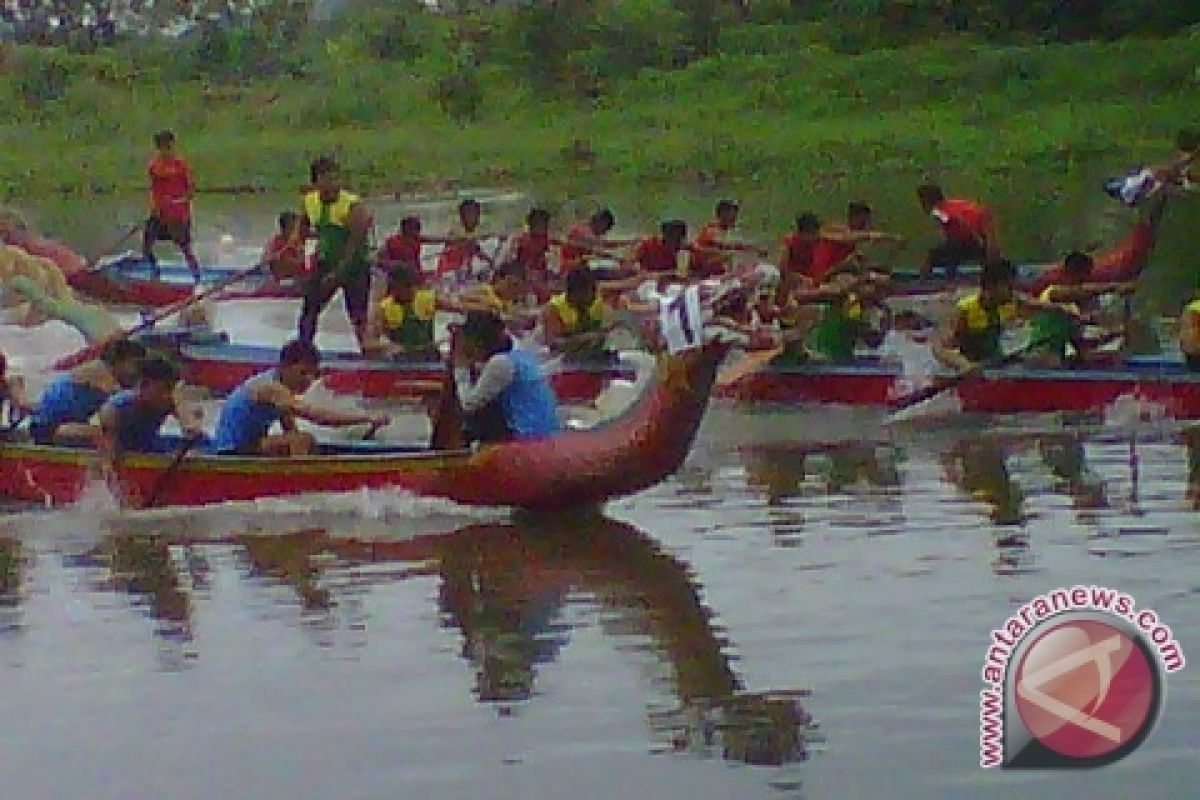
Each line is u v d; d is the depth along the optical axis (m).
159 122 58.88
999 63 54.59
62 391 15.30
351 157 53.16
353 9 66.81
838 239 21.05
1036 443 16.47
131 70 63.12
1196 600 11.45
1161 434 16.67
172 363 15.66
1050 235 32.41
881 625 11.26
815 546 13.09
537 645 11.17
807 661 10.72
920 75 54.94
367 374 19.73
